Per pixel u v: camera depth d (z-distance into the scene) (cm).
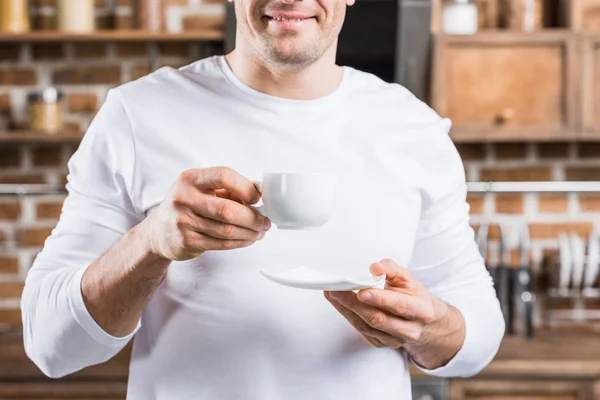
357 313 167
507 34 383
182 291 184
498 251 425
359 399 185
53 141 399
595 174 424
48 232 424
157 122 188
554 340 385
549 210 425
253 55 188
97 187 189
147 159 186
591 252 403
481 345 198
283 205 154
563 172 425
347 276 170
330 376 184
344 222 188
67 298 177
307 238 185
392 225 192
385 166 193
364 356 186
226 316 182
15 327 419
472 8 389
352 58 379
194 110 190
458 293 203
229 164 187
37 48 420
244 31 179
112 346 181
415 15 373
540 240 425
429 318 169
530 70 384
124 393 339
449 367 197
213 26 416
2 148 423
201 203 148
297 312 183
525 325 391
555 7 417
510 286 395
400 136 197
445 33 379
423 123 201
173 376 184
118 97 191
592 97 386
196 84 193
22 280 424
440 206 202
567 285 409
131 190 187
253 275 183
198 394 183
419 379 341
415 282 173
